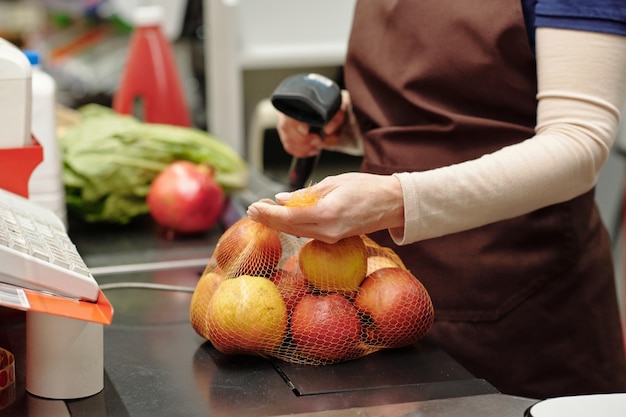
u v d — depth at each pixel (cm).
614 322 129
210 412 78
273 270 92
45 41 273
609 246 131
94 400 81
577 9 95
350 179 89
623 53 95
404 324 90
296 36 231
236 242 93
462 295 119
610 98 96
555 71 96
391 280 91
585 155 95
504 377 121
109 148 153
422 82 116
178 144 156
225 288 89
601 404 71
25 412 78
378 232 119
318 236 87
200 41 254
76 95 256
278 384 84
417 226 91
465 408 78
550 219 118
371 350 92
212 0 214
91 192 151
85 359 80
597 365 126
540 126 99
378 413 77
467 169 93
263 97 243
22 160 103
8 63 100
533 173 93
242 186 164
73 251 90
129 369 88
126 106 194
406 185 90
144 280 123
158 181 148
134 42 193
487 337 120
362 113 124
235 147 222
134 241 147
